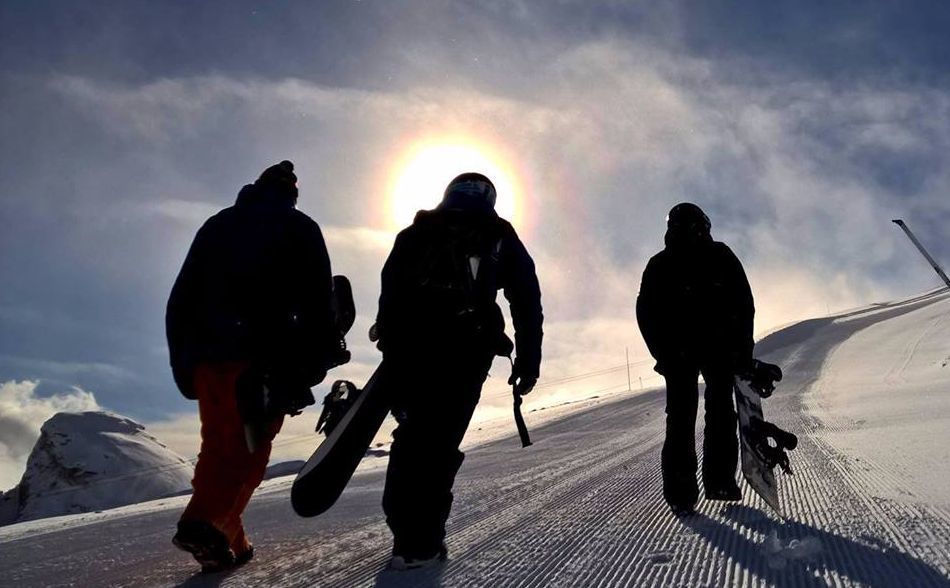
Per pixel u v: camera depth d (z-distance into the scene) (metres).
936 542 3.01
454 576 2.97
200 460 3.19
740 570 2.82
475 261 3.21
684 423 4.11
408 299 3.20
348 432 2.96
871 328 39.91
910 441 6.29
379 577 3.03
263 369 3.13
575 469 6.67
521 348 3.41
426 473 3.14
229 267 3.24
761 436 3.91
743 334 4.13
